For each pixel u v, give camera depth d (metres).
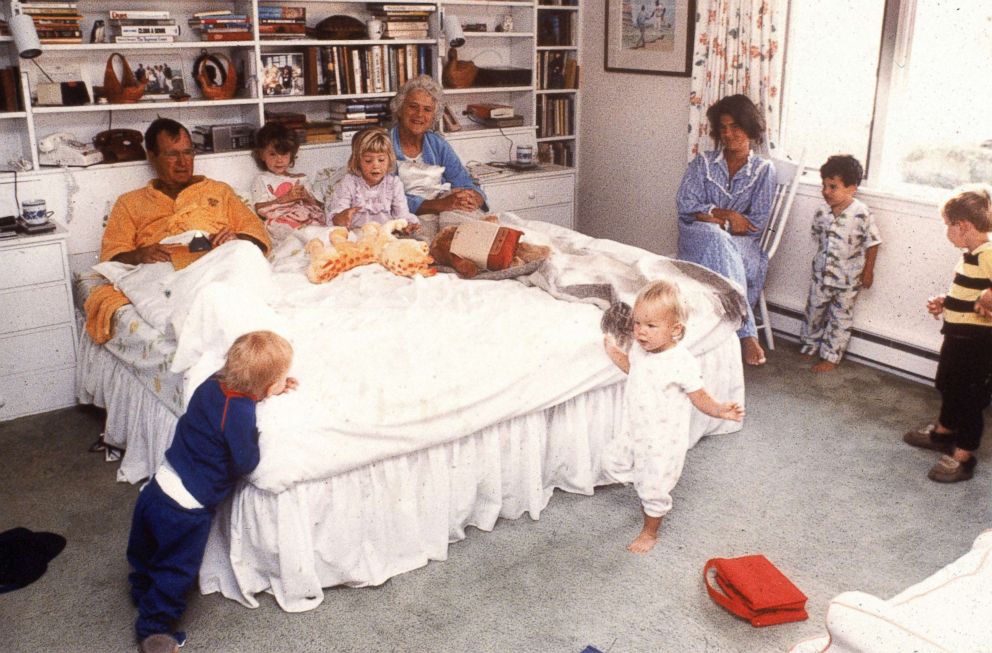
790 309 4.41
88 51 3.88
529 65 5.10
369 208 3.89
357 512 2.41
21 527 2.74
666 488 2.59
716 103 4.06
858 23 3.99
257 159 4.11
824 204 4.13
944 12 3.66
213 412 2.16
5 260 3.34
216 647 2.23
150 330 2.88
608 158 5.31
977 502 2.90
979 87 3.63
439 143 4.38
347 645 2.23
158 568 2.21
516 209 4.89
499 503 2.74
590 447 2.96
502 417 2.62
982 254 2.84
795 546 2.65
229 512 2.38
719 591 2.44
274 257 3.63
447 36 4.55
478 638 2.26
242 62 4.20
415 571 2.55
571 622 2.32
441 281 3.34
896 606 1.41
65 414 3.57
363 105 4.47
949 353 2.99
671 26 4.69
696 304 3.11
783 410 3.62
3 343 3.42
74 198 3.70
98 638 2.27
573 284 3.15
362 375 2.45
